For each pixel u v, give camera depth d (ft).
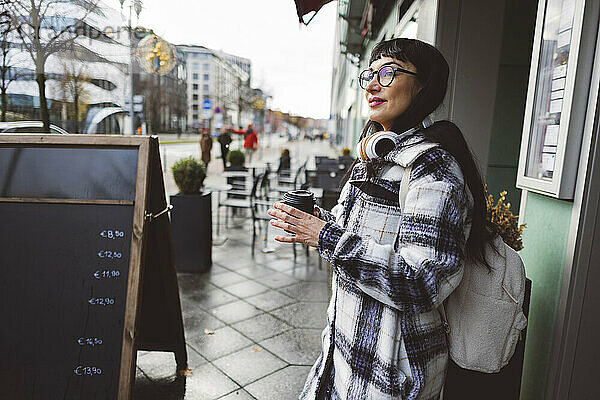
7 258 5.16
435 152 3.43
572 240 4.89
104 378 4.94
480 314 3.89
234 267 14.60
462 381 4.54
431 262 3.13
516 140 12.60
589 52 4.64
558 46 5.17
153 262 7.19
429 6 11.56
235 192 20.47
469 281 3.92
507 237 5.21
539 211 5.92
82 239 5.17
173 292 7.54
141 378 8.03
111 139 5.29
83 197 5.25
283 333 9.93
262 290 12.53
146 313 7.75
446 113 11.12
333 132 132.16
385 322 3.51
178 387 7.78
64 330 5.05
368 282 3.29
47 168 5.30
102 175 5.26
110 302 5.06
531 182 5.75
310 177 21.34
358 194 3.96
